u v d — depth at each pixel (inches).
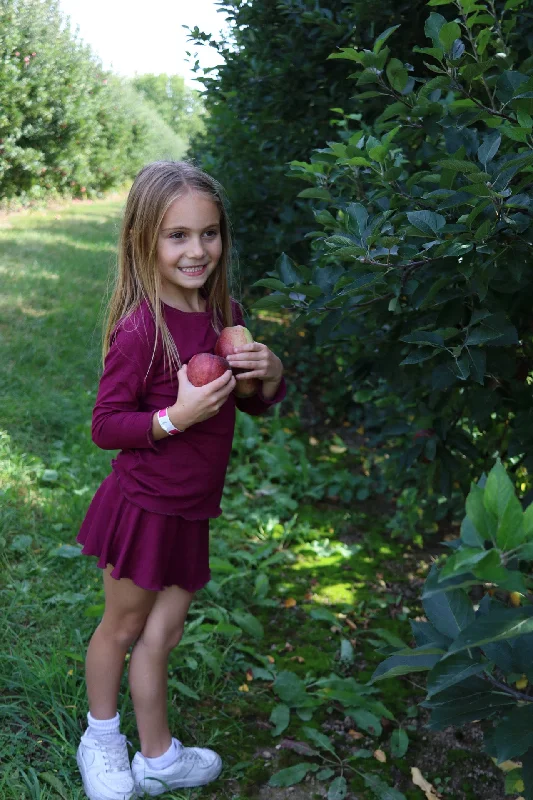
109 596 81.9
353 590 139.3
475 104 86.7
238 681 111.3
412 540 158.4
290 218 181.3
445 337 82.6
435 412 118.5
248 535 153.3
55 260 340.8
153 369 76.0
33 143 539.5
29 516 138.9
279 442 189.8
